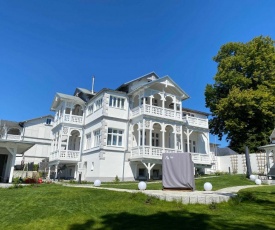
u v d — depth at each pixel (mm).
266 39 34719
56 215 7875
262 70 32750
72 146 33406
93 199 10172
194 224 6871
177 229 6410
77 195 11031
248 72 34000
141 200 9734
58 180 25828
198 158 28969
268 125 33406
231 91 32156
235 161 33500
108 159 25094
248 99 29609
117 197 10453
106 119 26047
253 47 33406
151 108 26578
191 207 8875
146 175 26797
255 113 31688
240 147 34219
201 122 32469
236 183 19359
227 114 32812
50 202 9742
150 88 27562
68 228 6703
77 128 30312
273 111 31766
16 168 36156
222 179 21594
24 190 13188
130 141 27062
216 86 37750
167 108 29391
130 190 12805
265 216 7914
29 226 6910
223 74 35125
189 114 35062
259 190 14383
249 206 9508
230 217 7727
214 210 8609
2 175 22641
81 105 31719
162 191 12109
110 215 7840
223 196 9742
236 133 34344
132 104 28594
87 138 29953
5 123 45188
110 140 26109
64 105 30266
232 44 36906
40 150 45812
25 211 8453
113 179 24656
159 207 8867
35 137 46062
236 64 34562
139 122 26109
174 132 27625
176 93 29828
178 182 12703
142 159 24188
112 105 27141
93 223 7059
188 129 30703
